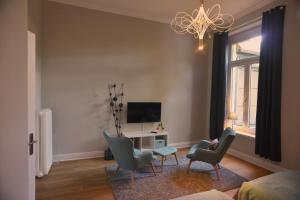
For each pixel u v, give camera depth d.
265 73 3.51
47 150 3.17
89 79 3.99
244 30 4.20
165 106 4.71
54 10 3.71
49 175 3.20
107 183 2.96
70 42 3.84
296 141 3.10
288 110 3.21
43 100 3.69
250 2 3.63
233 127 4.51
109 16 4.09
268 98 3.44
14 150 1.72
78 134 3.96
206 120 5.14
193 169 3.50
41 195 2.60
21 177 1.74
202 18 2.29
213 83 4.79
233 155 4.33
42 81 3.66
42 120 3.06
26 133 1.74
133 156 2.78
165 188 2.82
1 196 1.73
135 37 4.33
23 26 1.69
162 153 3.42
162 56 4.61
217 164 3.27
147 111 4.40
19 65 1.69
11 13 1.67
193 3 3.76
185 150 4.67
